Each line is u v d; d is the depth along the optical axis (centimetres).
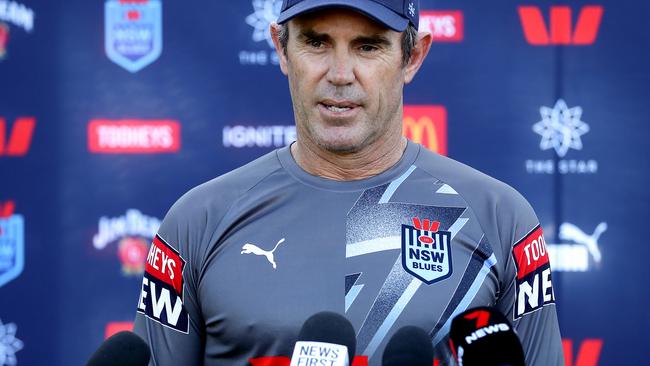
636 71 1158
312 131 614
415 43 644
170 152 1157
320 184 648
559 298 1162
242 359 618
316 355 483
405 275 615
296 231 634
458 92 1158
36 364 1148
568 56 1158
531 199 1163
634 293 1159
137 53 1152
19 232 1145
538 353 635
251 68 1157
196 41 1154
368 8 589
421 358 471
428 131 1160
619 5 1156
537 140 1161
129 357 512
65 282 1148
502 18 1158
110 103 1151
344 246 625
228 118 1158
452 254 623
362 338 601
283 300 610
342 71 594
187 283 648
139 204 1155
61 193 1148
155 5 1149
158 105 1153
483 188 650
